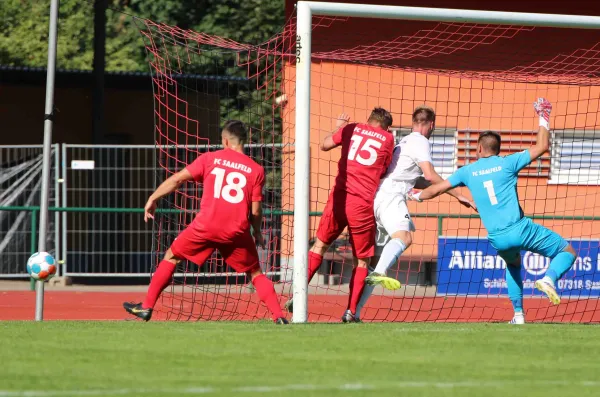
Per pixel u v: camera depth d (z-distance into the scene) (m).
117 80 76.44
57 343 26.03
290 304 36.25
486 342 27.50
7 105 77.12
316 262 36.22
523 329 31.44
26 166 64.19
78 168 62.62
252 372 22.02
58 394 19.12
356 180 35.34
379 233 37.50
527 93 64.62
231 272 49.09
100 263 63.56
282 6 102.50
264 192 54.78
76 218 63.81
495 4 66.81
